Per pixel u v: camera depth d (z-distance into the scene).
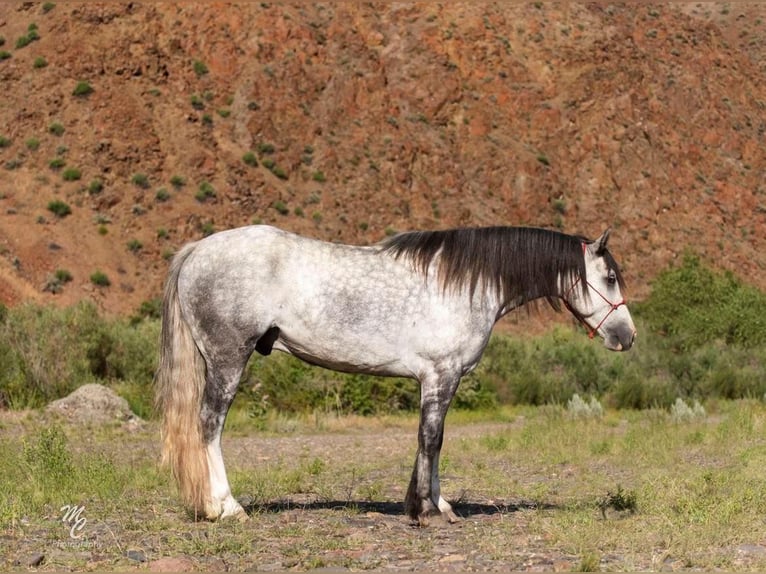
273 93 54.22
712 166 61.75
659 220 56.84
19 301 41.00
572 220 55.41
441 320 8.20
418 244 8.28
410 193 53.06
